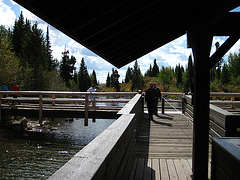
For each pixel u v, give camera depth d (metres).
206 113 2.86
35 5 1.93
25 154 7.79
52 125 13.19
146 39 4.46
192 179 3.03
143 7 2.79
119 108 9.57
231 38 2.81
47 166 6.77
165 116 8.82
